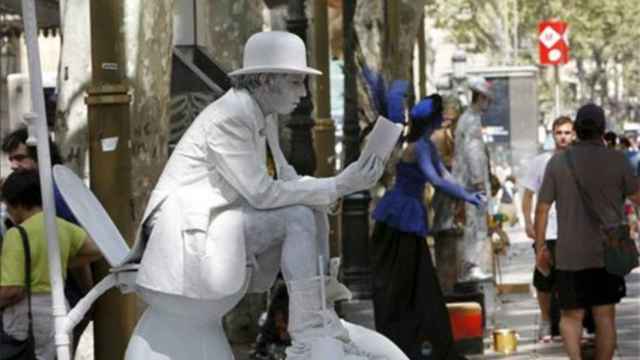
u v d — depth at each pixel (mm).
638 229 22547
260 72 7676
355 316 20047
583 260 13617
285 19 18234
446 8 66562
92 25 9031
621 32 79750
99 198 9016
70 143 12367
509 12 72312
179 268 7566
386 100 10984
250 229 7586
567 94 87000
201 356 7773
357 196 21484
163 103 12094
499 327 18734
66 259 9781
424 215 13961
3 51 40312
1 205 13109
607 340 13820
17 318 9836
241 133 7566
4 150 11336
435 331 13844
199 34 20031
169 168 7715
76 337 9891
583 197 13594
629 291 24469
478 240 17844
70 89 12367
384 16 26578
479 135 17859
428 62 68000
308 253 7582
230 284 7555
